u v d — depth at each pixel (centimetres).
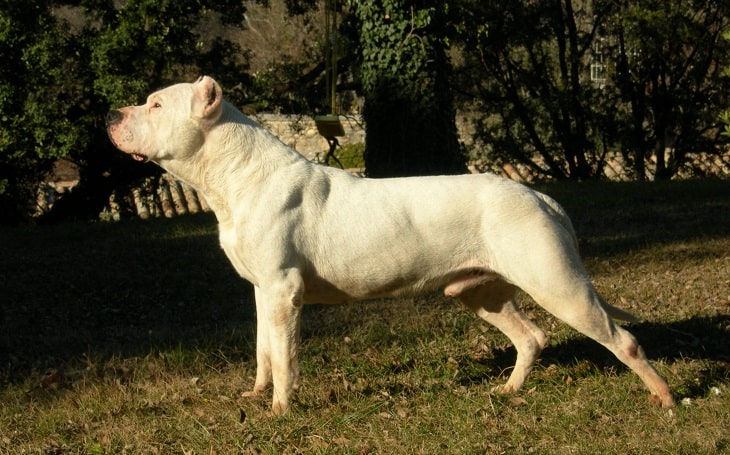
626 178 2519
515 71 2469
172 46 1942
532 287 544
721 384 585
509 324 607
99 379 668
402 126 1477
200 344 749
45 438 557
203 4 2006
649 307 819
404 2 1466
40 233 1382
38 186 2267
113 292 957
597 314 542
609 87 2469
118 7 2247
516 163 2600
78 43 1898
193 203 2361
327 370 665
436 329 766
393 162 1489
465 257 558
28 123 1844
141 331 809
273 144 570
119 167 2186
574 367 650
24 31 1838
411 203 557
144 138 564
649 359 663
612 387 596
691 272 963
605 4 2381
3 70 1853
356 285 564
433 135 1486
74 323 851
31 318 866
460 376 645
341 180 570
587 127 2511
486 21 2192
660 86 2466
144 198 2353
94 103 1969
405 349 714
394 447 508
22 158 1973
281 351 559
